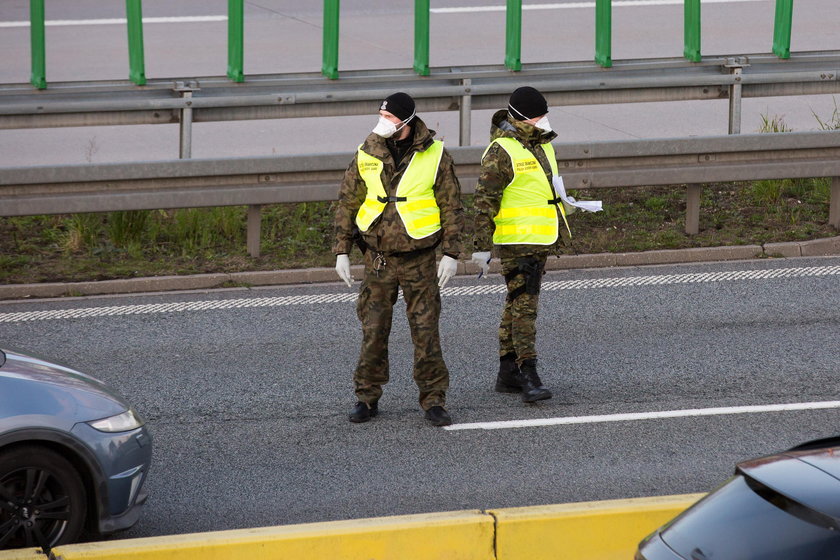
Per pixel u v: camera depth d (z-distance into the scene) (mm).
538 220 29078
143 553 19297
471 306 37906
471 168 43969
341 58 66062
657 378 31281
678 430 27828
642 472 25516
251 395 30391
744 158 44219
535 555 20609
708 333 34781
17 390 20703
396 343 34562
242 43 46875
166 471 25828
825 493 12930
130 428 21688
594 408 29297
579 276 41094
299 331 35625
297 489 24891
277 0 83375
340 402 29906
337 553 20000
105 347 34156
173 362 32875
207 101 45344
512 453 26656
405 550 20234
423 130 27250
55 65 64625
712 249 43125
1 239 43875
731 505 13414
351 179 27719
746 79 48875
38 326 36094
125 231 43906
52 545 20656
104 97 45469
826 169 44406
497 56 66250
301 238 44562
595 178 43469
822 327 35125
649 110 62219
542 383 30969
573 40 70750
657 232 45094
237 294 39594
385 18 77812
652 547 13516
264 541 19688
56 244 43844
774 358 32594
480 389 30812
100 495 21062
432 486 24938
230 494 24688
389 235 27312
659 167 43906
